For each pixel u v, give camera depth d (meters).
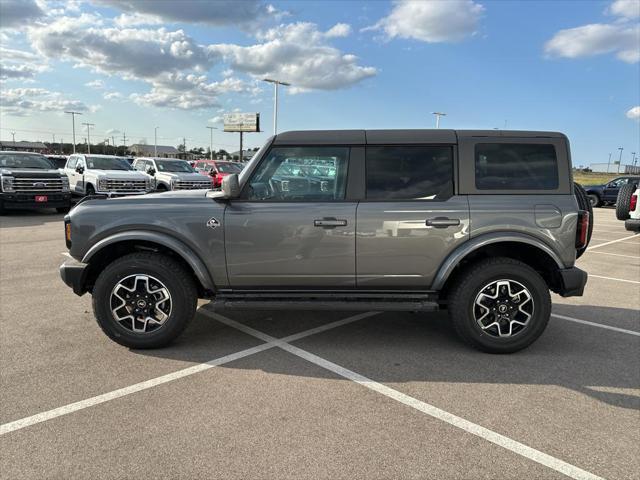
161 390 3.38
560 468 2.53
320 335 4.55
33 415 3.02
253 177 4.08
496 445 2.73
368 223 3.96
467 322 4.03
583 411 3.13
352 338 4.48
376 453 2.65
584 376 3.67
